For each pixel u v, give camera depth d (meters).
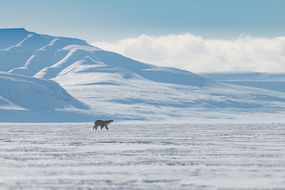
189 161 154.50
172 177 125.06
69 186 113.88
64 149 193.50
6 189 110.56
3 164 148.38
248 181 119.56
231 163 150.12
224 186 113.62
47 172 132.88
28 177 125.31
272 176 126.44
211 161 154.62
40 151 186.25
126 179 122.25
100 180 121.00
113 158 162.38
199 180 121.00
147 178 123.62
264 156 168.25
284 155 171.25
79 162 152.62
